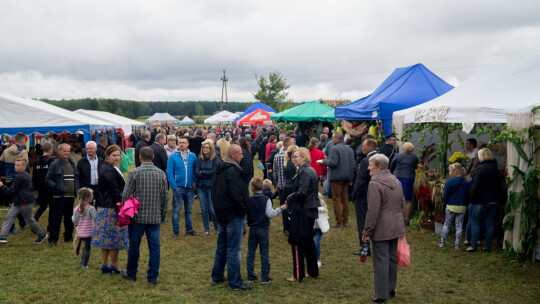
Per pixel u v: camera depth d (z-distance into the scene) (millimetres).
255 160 23156
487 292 5133
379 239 4758
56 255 6656
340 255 6734
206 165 7820
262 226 5465
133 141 22734
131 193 5215
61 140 11492
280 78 47000
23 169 7137
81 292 5133
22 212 7105
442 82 11828
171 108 173625
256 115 26328
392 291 4980
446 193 6953
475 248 6809
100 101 115250
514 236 6336
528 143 6133
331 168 8414
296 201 5461
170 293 5160
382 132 10727
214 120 38000
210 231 8273
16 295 5000
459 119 7434
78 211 5992
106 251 5750
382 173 4828
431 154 9875
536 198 6059
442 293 5133
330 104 32375
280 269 6102
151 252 5402
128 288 5277
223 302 4902
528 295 5027
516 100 6703
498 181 6691
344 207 8602
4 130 11281
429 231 8141
